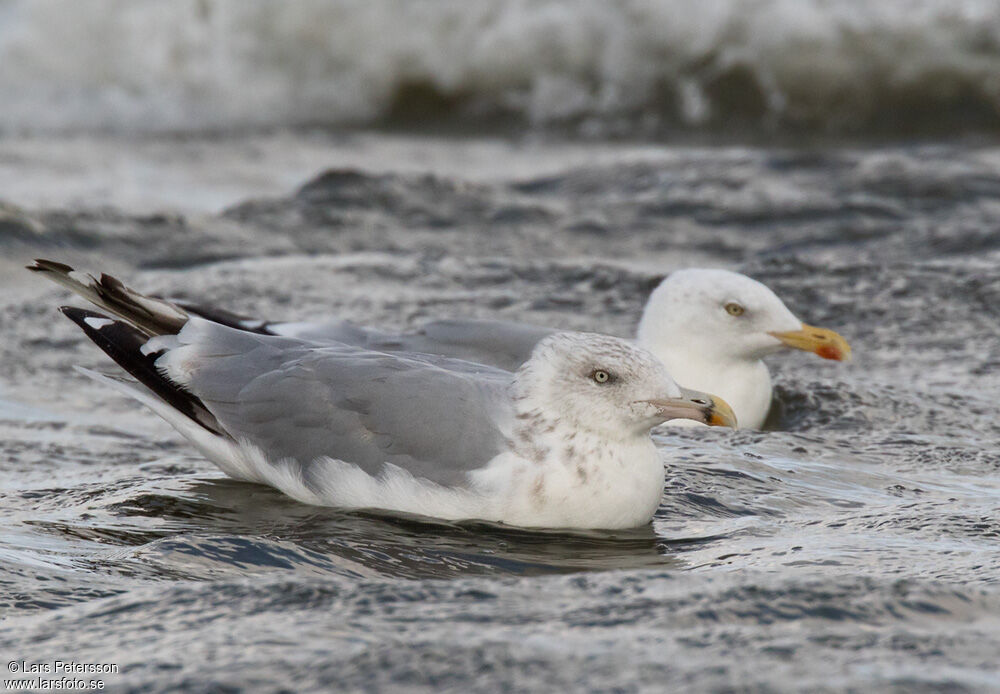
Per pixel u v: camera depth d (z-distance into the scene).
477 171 25.58
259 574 7.38
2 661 5.62
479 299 15.77
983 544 7.98
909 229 18.91
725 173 22.19
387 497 8.90
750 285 11.88
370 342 11.16
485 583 6.51
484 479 8.72
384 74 31.28
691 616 5.96
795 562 7.65
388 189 20.70
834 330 14.83
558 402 8.82
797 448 10.64
